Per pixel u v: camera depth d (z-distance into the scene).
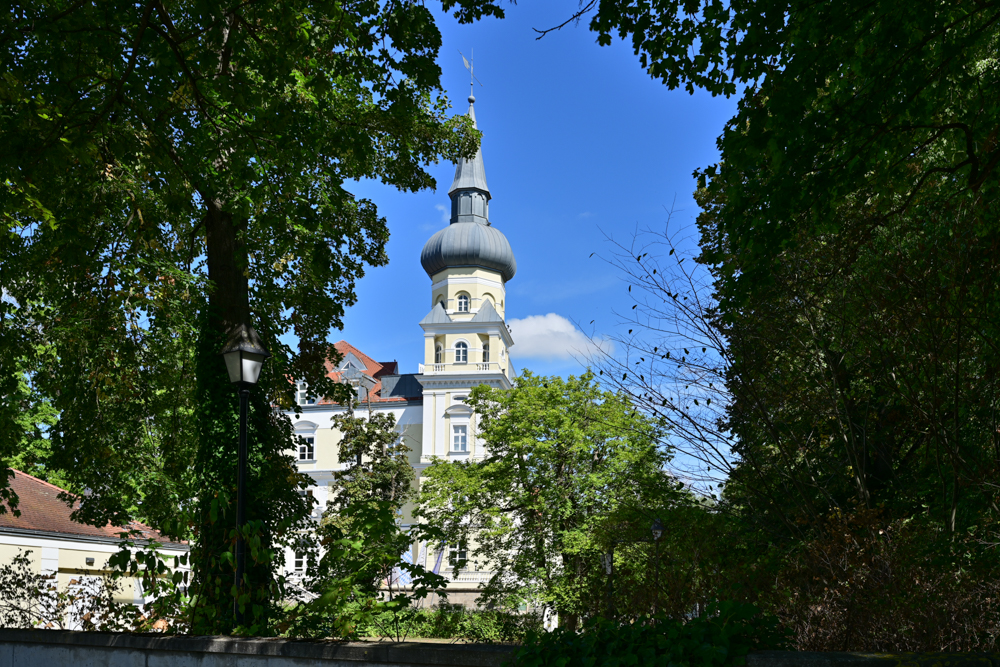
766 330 8.95
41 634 7.58
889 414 9.33
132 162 9.37
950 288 7.43
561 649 5.17
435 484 30.16
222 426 13.23
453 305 74.50
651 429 10.31
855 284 8.20
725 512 9.95
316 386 17.88
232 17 11.50
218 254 13.80
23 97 8.05
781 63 6.82
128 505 16.31
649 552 11.85
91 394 14.00
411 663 5.71
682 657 4.73
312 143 9.29
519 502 28.56
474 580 48.78
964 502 8.15
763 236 7.22
